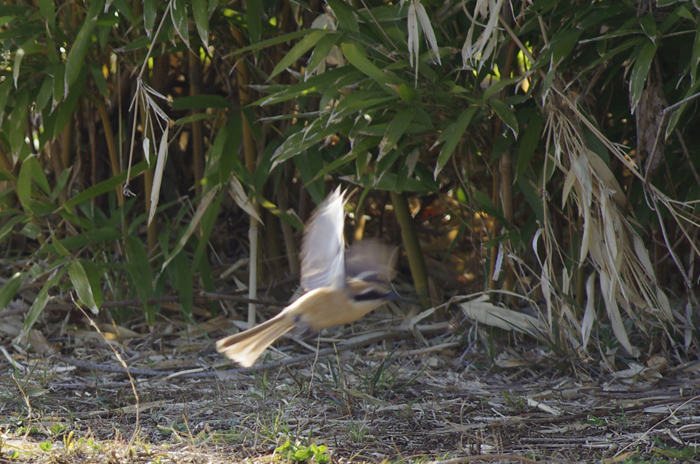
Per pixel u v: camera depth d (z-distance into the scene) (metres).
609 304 7.56
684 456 5.73
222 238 11.74
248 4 7.98
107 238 9.21
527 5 7.81
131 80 10.52
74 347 9.08
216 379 8.08
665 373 7.91
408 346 9.03
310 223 4.12
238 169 8.97
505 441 6.38
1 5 8.62
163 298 9.20
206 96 8.66
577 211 9.34
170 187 11.67
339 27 7.47
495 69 8.93
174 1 7.35
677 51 8.09
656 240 8.82
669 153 8.59
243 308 10.09
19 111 8.58
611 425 6.62
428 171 9.01
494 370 8.26
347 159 7.63
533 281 9.61
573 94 7.55
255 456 5.98
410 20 6.74
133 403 7.39
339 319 4.18
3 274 10.73
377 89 7.45
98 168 11.17
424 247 11.88
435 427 6.75
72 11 9.30
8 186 10.28
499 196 8.73
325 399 7.45
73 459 5.77
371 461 5.94
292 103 9.70
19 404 7.23
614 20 7.41
